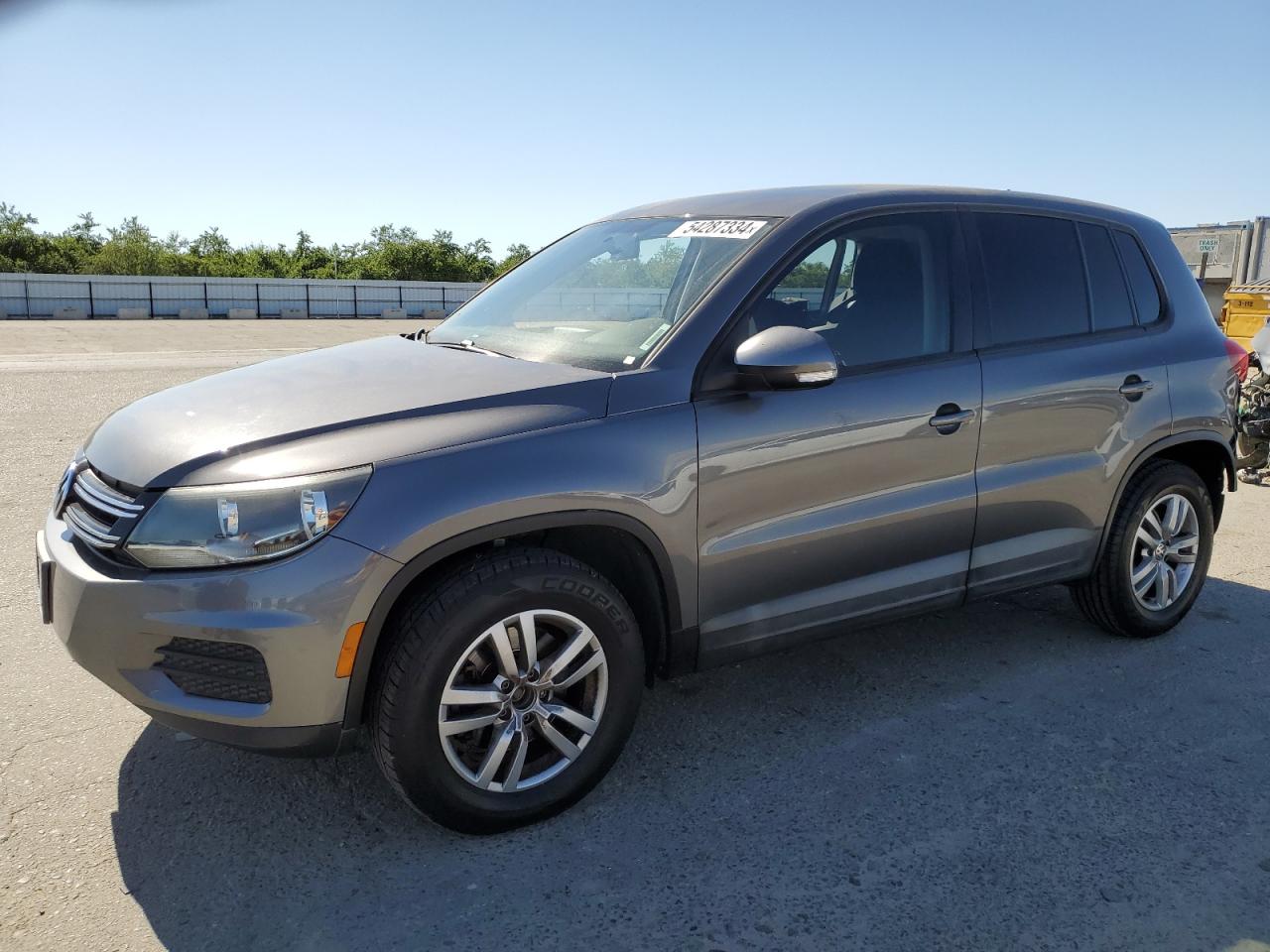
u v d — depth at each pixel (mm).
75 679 3756
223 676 2504
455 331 3746
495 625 2666
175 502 2504
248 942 2375
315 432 2627
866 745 3373
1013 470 3689
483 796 2756
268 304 43656
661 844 2795
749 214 3504
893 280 3496
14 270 65312
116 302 40656
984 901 2559
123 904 2500
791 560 3217
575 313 3482
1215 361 4328
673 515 2924
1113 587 4129
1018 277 3803
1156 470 4172
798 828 2879
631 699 2961
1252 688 3863
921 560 3545
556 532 3006
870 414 3281
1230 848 2809
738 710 3619
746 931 2436
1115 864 2727
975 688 3826
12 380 12555
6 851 2701
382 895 2555
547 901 2541
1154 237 4352
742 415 3037
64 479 3006
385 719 2592
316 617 2449
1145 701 3736
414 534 2512
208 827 2840
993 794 3070
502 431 2709
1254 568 5414
